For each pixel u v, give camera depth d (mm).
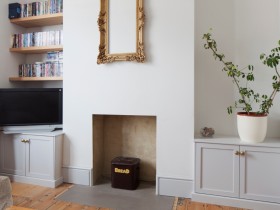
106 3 2551
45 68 3111
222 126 2609
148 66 2471
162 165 2480
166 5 2395
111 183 2725
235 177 2213
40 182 2713
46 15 2953
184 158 2410
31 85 3406
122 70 2559
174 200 2367
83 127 2730
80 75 2711
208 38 2402
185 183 2414
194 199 2336
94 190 2609
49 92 2893
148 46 2463
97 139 2873
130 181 2631
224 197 2248
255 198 2166
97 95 2658
